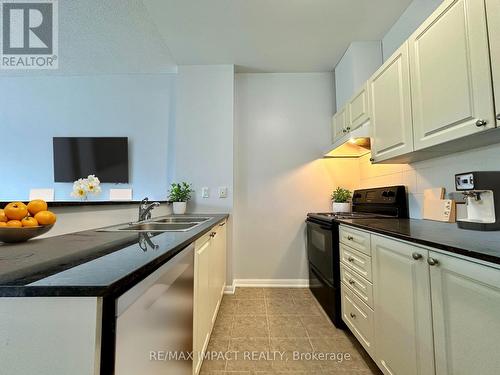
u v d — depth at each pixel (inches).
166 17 79.6
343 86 103.4
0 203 40.0
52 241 38.7
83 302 19.2
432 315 37.7
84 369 18.9
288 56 103.7
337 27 85.3
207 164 105.9
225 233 99.7
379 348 53.2
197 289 50.3
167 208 98.4
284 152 116.9
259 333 73.2
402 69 60.6
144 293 25.6
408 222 64.9
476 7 40.4
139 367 24.4
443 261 35.7
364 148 98.3
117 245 35.4
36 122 118.0
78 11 79.7
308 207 115.0
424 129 53.3
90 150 115.5
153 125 117.5
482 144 50.7
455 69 44.7
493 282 28.3
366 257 59.1
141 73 118.0
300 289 109.0
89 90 118.7
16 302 19.3
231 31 86.8
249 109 118.1
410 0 73.7
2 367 19.2
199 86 107.9
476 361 30.4
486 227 45.7
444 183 63.2
